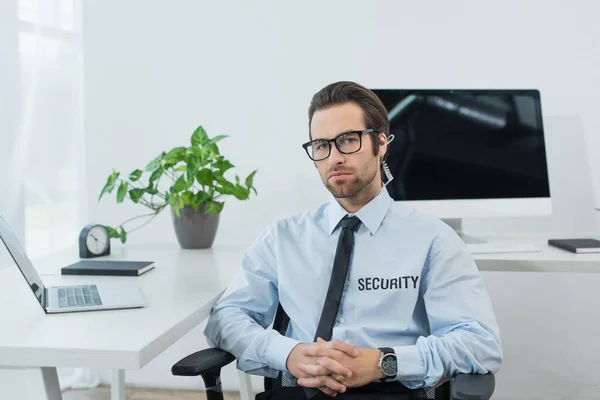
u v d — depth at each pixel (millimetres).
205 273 1729
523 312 2365
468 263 1421
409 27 2338
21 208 2535
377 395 1297
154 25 2496
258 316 1528
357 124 1387
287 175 2445
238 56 2449
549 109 2283
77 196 2582
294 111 2426
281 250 1508
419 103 1978
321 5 2383
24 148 2531
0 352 1041
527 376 2377
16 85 2504
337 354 1264
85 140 2570
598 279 2307
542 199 1981
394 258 1437
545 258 1717
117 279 1640
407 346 1301
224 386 2566
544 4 2254
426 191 1977
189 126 2504
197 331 2574
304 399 1347
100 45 2533
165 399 2514
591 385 2340
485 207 1979
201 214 2127
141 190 2141
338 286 1410
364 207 1471
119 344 1046
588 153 2268
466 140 1981
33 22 2516
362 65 2377
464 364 1262
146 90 2520
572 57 2252
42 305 1256
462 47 2314
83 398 2518
